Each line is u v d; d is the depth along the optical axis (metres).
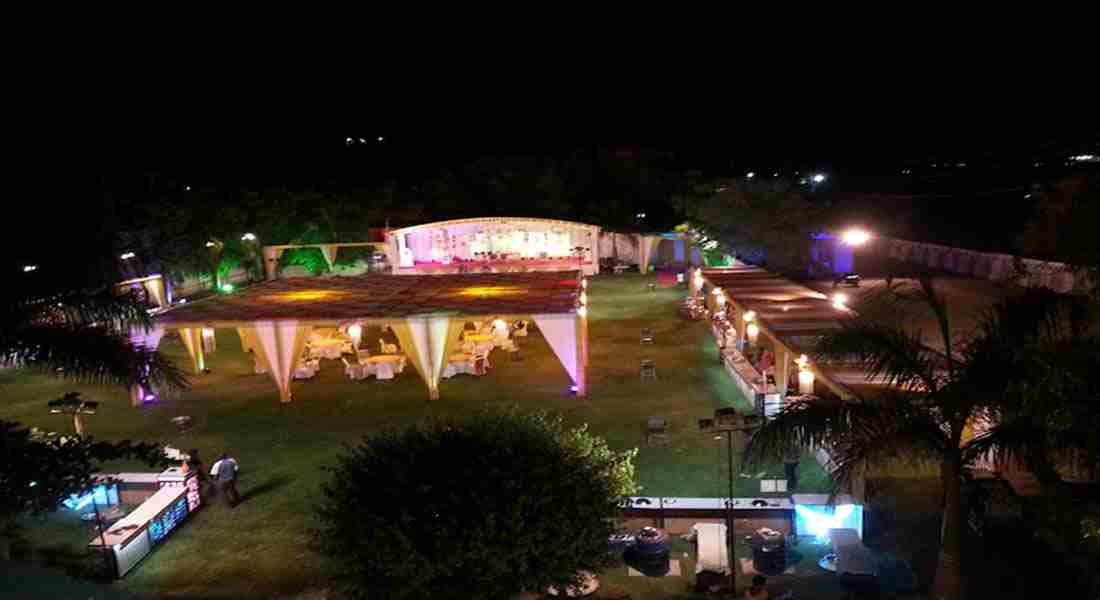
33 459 7.91
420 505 7.23
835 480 8.49
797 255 33.09
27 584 7.80
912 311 24.11
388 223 44.88
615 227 49.47
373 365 21.03
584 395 18.62
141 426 17.33
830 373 13.07
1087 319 8.09
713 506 11.20
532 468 7.64
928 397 8.49
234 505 12.71
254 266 41.34
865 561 9.27
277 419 17.64
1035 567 9.47
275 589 10.02
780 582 9.74
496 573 7.10
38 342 8.09
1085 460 6.98
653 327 27.08
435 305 20.11
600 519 8.05
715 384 19.31
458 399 18.73
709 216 33.47
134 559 10.66
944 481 8.55
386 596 7.27
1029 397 7.09
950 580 8.55
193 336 22.25
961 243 38.38
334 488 7.97
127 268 29.88
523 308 19.11
